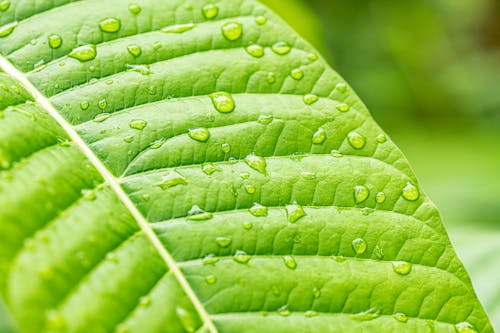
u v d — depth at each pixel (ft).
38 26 0.71
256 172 0.70
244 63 0.72
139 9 0.72
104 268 0.65
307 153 0.71
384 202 0.70
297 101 0.71
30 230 0.65
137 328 0.64
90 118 0.70
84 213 0.66
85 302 0.64
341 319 0.68
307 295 0.68
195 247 0.68
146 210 0.68
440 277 0.69
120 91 0.70
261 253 0.68
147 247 0.67
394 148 0.71
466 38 2.68
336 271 0.68
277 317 0.67
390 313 0.68
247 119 0.71
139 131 0.70
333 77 0.72
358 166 0.70
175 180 0.69
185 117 0.70
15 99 0.69
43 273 0.64
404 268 0.69
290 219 0.69
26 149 0.67
